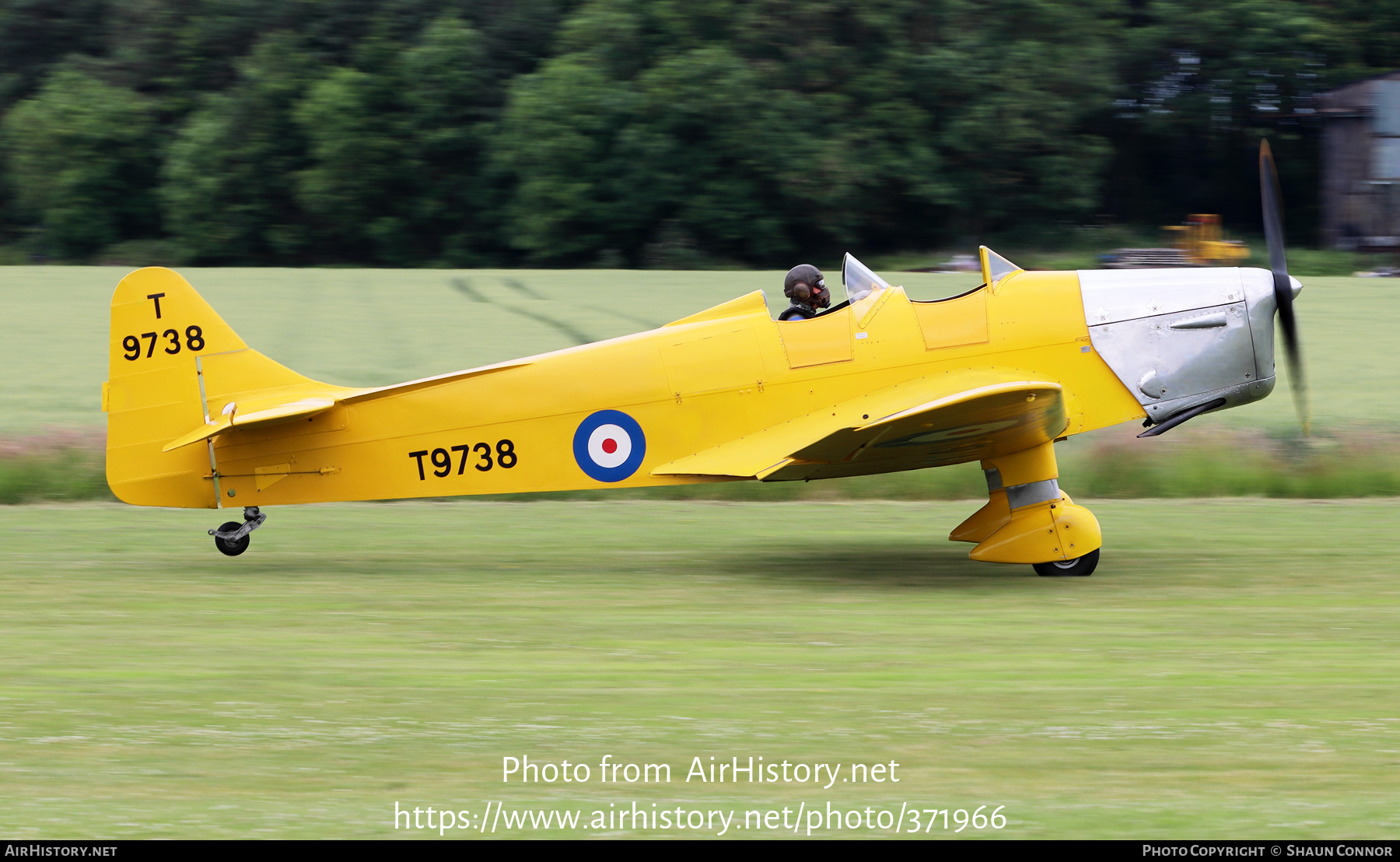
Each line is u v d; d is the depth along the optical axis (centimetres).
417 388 2509
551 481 2505
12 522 3162
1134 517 3141
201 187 16725
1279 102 17588
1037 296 2441
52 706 1675
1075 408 2423
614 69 15825
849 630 2055
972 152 15362
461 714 1636
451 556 2742
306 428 2530
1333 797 1361
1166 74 18012
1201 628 2050
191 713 1645
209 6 18388
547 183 15250
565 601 2297
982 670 1816
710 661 1873
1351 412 4372
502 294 9006
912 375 2428
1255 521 3072
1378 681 1752
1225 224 17775
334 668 1852
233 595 2353
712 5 15738
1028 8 15912
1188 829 1285
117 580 2489
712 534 2997
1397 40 17275
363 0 17475
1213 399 2444
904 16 15800
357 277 10625
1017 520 2442
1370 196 16262
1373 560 2600
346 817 1330
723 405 2453
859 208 15200
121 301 2562
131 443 2572
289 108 16962
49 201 17625
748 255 15200
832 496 3509
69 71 18462
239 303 8150
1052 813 1327
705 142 15250
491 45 16988
